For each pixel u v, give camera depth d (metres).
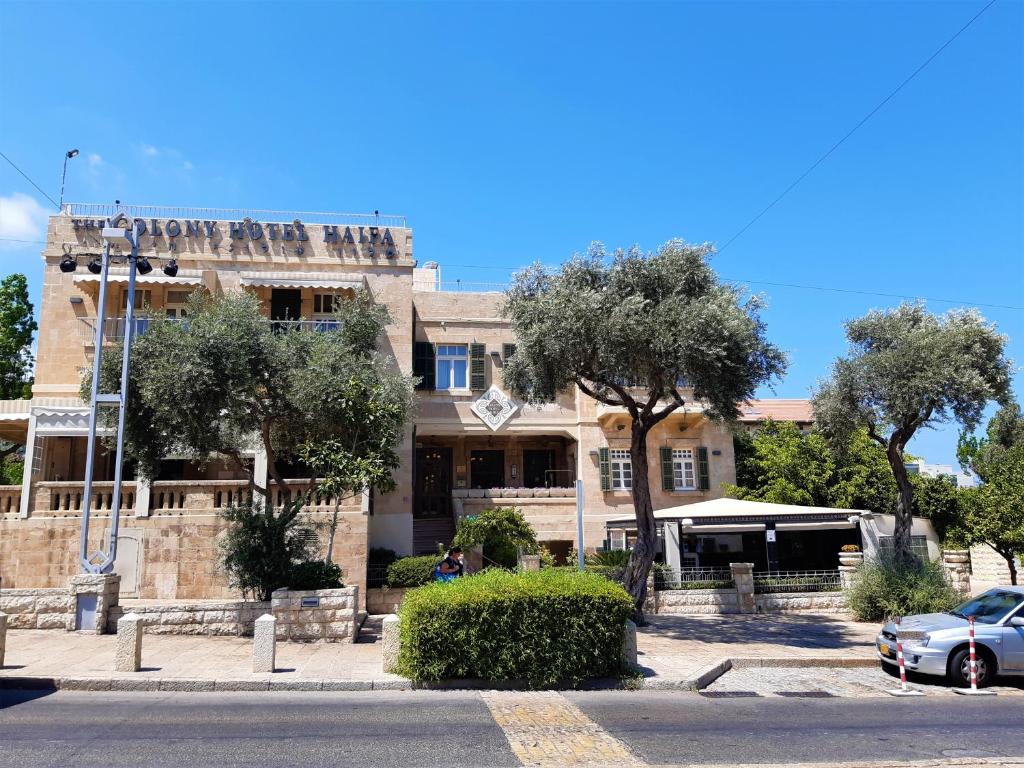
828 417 21.69
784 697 11.52
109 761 7.18
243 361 16.69
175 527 20.86
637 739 8.48
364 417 17.42
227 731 8.47
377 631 17.34
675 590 21.73
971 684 12.34
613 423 28.78
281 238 25.30
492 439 31.16
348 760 7.36
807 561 28.91
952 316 21.08
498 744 8.10
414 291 28.92
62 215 24.20
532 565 21.67
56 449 23.22
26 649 13.60
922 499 29.53
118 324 23.33
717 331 16.12
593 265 18.22
